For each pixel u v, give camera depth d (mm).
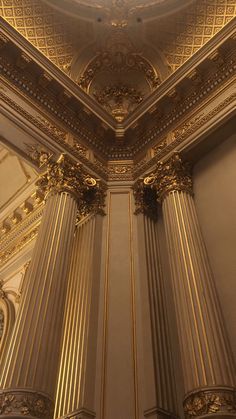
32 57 7473
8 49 7293
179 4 8930
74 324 5875
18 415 4172
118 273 6543
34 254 6109
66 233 6422
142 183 7688
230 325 5133
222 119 6996
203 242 6156
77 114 8336
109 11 9281
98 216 7355
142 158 8375
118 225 7316
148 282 6273
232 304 5293
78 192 7309
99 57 9680
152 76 9586
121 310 6039
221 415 4094
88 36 9430
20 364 4641
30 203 10141
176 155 7340
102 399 5062
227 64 7488
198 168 7352
